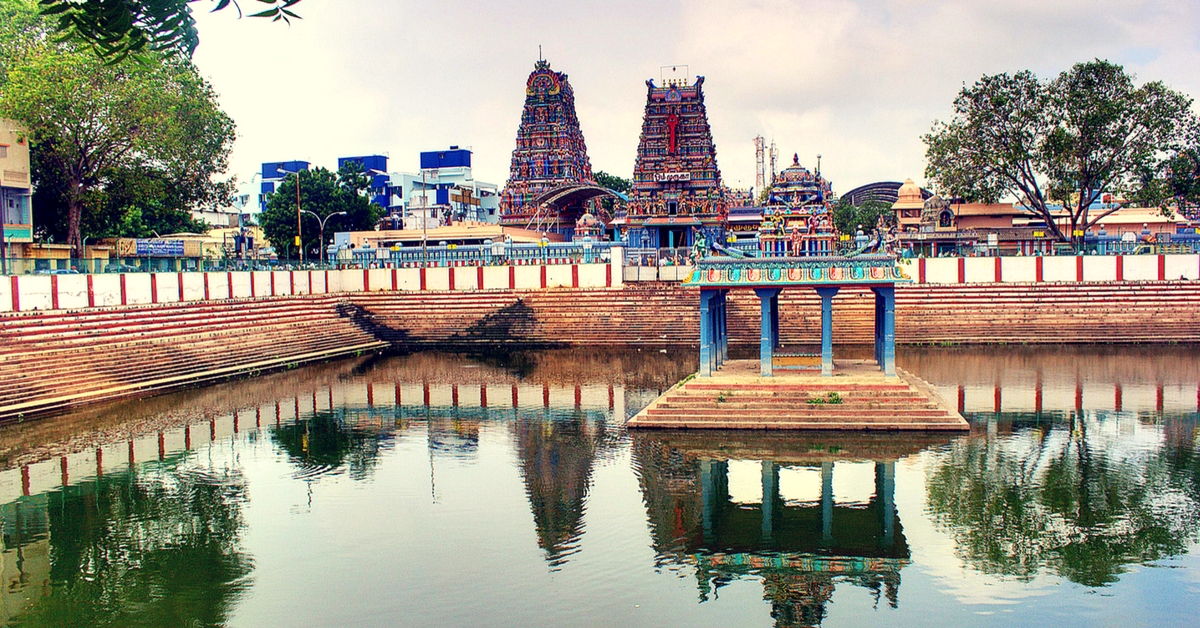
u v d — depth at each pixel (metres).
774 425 25.58
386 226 79.75
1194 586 15.12
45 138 45.59
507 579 15.95
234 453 25.27
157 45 6.65
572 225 71.31
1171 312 45.34
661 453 23.73
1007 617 14.15
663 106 59.00
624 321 49.72
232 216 101.44
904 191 89.69
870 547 17.12
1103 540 17.23
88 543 18.16
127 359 35.50
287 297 48.69
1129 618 14.00
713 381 27.08
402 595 15.30
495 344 50.97
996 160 52.72
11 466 23.89
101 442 26.50
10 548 17.94
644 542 17.72
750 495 20.31
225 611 14.82
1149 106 50.94
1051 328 45.88
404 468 23.47
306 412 31.09
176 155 49.56
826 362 27.09
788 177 28.52
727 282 26.58
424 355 47.91
